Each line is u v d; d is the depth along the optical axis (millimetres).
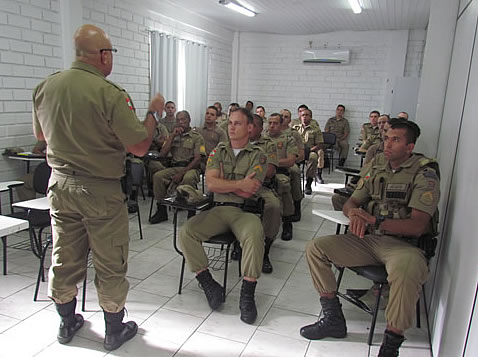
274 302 2562
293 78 8445
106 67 1812
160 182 4047
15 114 3900
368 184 2316
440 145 2838
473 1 2154
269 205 2996
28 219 2498
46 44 4117
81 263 1958
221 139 5277
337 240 2201
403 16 6332
